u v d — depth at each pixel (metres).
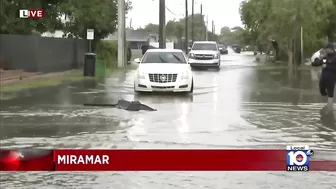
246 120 23.77
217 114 25.66
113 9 68.62
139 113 25.92
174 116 24.91
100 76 50.16
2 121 23.27
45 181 13.52
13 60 48.12
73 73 53.66
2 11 49.78
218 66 69.25
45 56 50.31
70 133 20.34
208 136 19.72
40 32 60.75
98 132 20.56
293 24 63.88
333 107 28.36
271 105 29.39
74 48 58.47
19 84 40.47
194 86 41.41
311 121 23.61
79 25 62.47
